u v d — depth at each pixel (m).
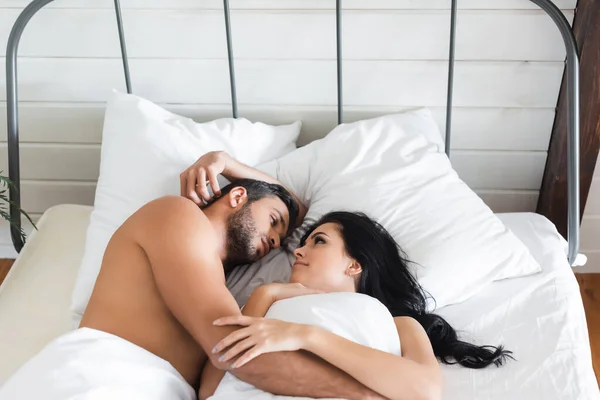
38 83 1.84
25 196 2.07
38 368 1.09
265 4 1.69
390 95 1.80
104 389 1.07
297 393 1.09
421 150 1.60
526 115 1.81
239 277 1.46
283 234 1.44
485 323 1.39
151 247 1.21
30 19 1.73
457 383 1.26
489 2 1.66
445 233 1.46
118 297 1.24
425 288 1.41
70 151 1.97
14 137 1.72
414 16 1.68
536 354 1.31
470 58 1.73
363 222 1.38
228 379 1.14
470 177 1.94
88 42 1.77
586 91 1.68
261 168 1.64
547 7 1.58
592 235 2.08
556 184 1.83
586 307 2.02
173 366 1.23
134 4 1.71
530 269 1.49
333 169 1.58
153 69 1.80
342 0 1.67
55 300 1.54
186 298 1.16
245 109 1.85
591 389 1.25
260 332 1.09
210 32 1.73
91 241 1.51
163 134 1.60
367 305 1.19
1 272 2.16
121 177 1.56
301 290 1.27
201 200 1.44
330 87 1.80
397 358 1.11
